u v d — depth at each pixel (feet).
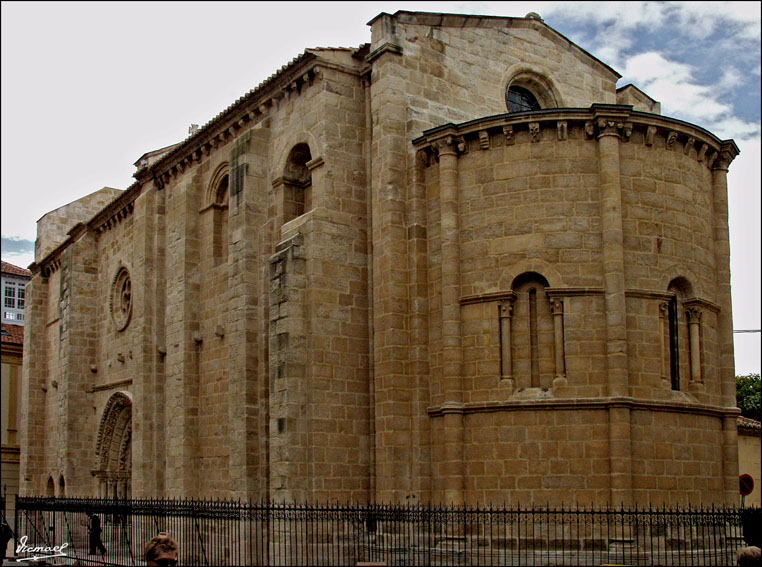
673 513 72.23
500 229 86.99
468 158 89.86
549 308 85.15
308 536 88.58
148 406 127.85
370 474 94.07
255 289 106.63
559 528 80.02
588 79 119.14
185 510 89.61
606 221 84.64
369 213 98.78
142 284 131.75
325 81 99.14
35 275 187.62
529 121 86.74
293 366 91.91
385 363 90.84
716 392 90.22
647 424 82.38
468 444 85.30
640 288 84.89
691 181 90.58
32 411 179.22
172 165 129.90
